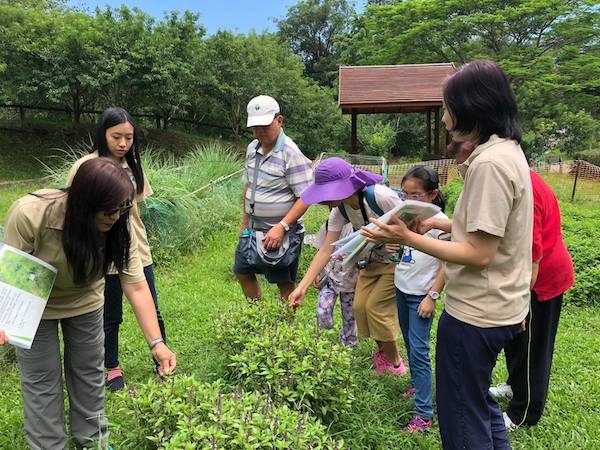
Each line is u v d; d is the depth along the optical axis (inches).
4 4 679.1
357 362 130.9
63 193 84.1
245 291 150.8
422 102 581.3
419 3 833.5
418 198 112.3
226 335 115.4
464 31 815.1
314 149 965.2
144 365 139.9
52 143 665.6
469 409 80.4
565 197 453.1
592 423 116.1
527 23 776.3
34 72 604.7
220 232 292.7
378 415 112.3
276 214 139.3
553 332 107.8
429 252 75.7
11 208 84.1
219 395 83.5
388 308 125.0
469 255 72.9
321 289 139.8
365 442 103.8
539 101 725.9
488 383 81.0
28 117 717.9
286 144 137.6
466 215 74.2
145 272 130.7
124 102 697.0
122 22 649.6
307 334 108.4
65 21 639.8
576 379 135.7
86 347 98.0
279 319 121.6
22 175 579.2
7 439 105.3
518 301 76.7
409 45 879.1
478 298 76.5
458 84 73.7
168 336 158.6
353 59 1248.2
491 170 70.9
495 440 89.0
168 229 254.1
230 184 360.5
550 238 100.6
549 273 102.3
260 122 131.8
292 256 140.2
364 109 617.6
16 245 83.5
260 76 846.5
